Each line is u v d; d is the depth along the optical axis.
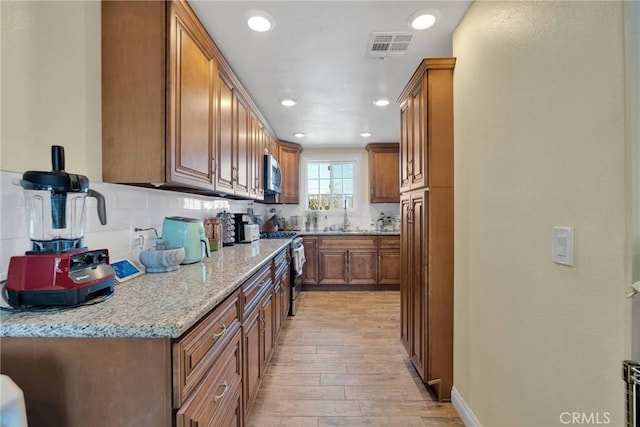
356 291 4.46
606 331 0.81
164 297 1.08
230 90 2.20
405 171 2.33
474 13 1.55
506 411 1.29
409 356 2.26
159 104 1.35
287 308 3.22
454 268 1.84
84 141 1.27
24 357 0.85
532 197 1.11
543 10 1.04
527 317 1.15
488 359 1.44
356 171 5.01
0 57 0.96
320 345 2.64
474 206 1.58
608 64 0.80
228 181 2.16
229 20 1.67
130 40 1.35
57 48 1.15
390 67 2.24
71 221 1.14
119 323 0.84
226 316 1.27
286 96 2.80
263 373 1.99
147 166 1.36
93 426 0.85
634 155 0.74
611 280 0.80
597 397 0.84
